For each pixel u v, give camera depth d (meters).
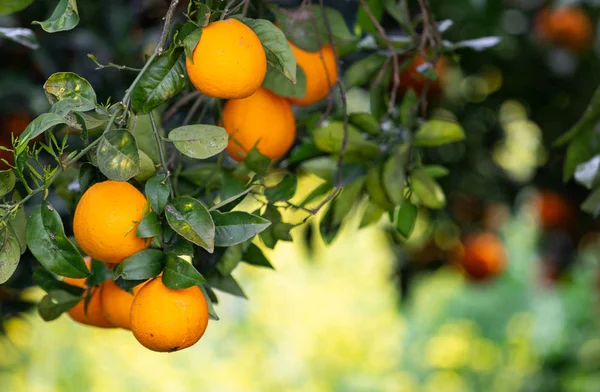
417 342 6.25
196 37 1.87
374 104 2.25
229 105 2.06
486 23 3.30
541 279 3.94
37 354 4.69
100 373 4.90
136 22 2.62
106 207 1.86
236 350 5.54
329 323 6.11
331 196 2.08
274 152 2.08
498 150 3.48
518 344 6.21
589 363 5.75
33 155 1.89
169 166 2.10
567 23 3.25
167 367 5.23
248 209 2.72
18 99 2.61
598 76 3.43
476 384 6.03
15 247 1.88
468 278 3.48
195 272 1.87
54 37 2.62
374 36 2.24
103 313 2.03
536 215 3.59
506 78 3.40
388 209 2.22
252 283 5.97
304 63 2.09
